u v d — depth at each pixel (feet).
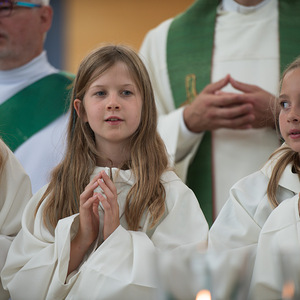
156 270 14.26
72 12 43.50
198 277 14.05
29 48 41.91
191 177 36.37
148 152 23.03
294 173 22.06
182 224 21.89
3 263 22.66
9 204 23.93
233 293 14.05
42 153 39.73
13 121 40.63
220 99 35.01
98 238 21.75
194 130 35.86
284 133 21.30
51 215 22.67
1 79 41.60
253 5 37.32
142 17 43.34
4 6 41.29
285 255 13.87
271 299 17.25
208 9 38.65
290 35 36.70
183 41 38.81
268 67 36.47
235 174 35.35
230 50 37.45
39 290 20.84
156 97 38.96
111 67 22.67
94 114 22.48
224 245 21.20
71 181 23.02
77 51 43.09
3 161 24.39
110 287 19.66
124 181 22.61
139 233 21.06
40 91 41.27
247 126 35.06
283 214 20.26
